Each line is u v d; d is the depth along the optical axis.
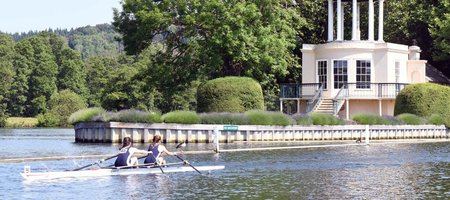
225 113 56.84
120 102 123.31
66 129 112.31
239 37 63.91
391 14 83.00
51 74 160.50
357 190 28.89
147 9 66.38
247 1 66.75
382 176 33.31
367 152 46.56
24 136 77.50
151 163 34.59
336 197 27.16
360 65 68.81
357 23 73.06
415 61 72.31
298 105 69.88
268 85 73.12
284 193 28.14
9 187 30.03
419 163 39.16
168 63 68.00
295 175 33.81
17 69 159.62
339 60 68.69
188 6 65.31
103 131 55.88
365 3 78.50
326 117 60.22
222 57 66.94
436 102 64.12
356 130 60.41
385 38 83.38
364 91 68.19
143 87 68.62
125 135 54.94
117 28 69.62
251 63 66.38
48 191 28.95
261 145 53.12
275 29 67.75
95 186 30.25
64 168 37.03
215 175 33.84
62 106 132.25
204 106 60.53
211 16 63.62
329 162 39.66
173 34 67.38
